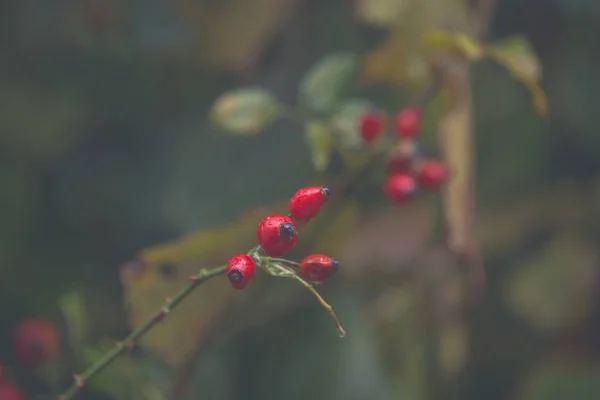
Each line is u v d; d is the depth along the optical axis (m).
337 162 0.86
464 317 0.88
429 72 0.79
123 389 0.78
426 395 0.86
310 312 0.86
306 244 0.79
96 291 0.90
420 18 0.79
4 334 0.90
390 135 0.82
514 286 0.91
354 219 0.79
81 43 0.87
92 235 0.90
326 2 0.87
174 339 0.78
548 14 0.90
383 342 0.86
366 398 0.84
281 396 0.85
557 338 0.92
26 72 0.89
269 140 0.88
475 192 0.91
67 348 0.81
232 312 0.78
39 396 0.82
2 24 0.87
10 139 0.90
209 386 0.85
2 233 0.90
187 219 0.88
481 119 0.90
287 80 0.88
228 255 0.76
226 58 0.86
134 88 0.89
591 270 0.91
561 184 0.92
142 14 0.86
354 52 0.88
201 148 0.89
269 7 0.86
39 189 0.90
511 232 0.91
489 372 0.95
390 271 0.86
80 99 0.90
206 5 0.86
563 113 0.90
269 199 0.87
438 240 0.86
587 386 0.91
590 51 0.90
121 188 0.90
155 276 0.76
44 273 0.90
